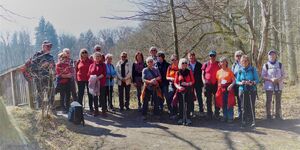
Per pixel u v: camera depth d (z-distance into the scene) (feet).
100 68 33.76
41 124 27.94
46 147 23.53
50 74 31.09
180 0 47.50
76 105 30.76
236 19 52.42
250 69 30.94
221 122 32.22
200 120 33.17
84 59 34.42
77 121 30.58
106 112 34.55
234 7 50.29
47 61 31.40
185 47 55.16
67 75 33.55
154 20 48.14
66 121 30.83
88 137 27.73
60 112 33.76
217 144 26.02
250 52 49.03
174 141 26.89
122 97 36.86
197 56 56.54
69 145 25.67
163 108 36.96
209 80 32.78
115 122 32.40
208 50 57.21
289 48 59.47
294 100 41.86
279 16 61.26
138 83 36.11
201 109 34.55
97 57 33.55
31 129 26.21
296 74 58.85
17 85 35.78
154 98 33.86
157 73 33.60
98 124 31.58
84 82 34.27
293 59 59.26
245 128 30.01
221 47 57.62
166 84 34.22
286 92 48.91
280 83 31.50
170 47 54.90
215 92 33.01
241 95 30.89
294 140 26.35
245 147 25.18
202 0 45.93
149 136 28.17
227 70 32.01
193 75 33.27
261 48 44.45
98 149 25.14
